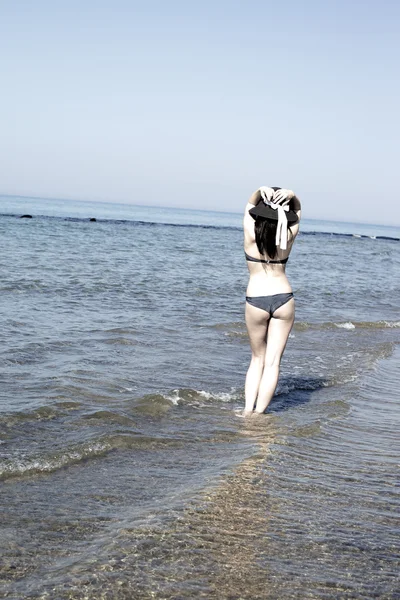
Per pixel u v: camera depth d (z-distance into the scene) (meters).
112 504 3.64
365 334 10.89
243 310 12.32
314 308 13.79
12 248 22.11
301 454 4.70
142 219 94.06
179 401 6.04
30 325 9.11
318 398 6.59
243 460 4.45
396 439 5.31
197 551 3.07
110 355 7.77
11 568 2.86
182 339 9.16
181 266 20.59
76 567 2.87
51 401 5.67
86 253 22.59
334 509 3.70
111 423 5.23
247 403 5.90
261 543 3.20
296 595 2.73
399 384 7.51
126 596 2.66
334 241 59.69
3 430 4.86
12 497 3.69
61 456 4.35
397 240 95.69
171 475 4.15
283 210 5.62
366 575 2.94
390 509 3.76
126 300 12.44
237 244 37.94
